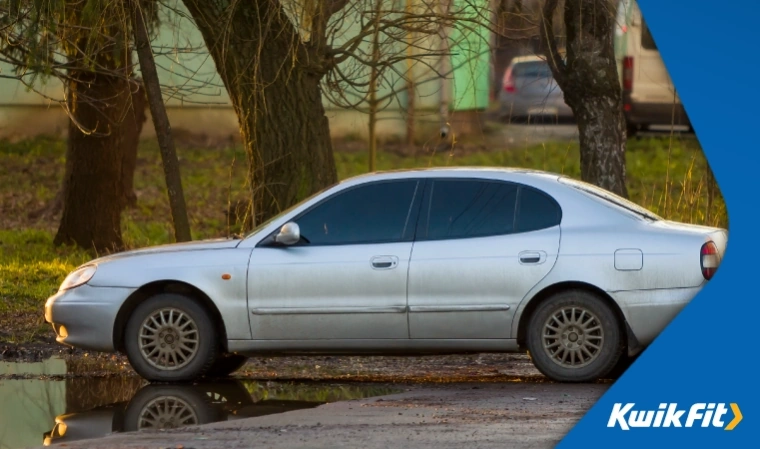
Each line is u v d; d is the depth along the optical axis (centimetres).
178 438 2614
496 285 3281
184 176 9562
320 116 5166
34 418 2941
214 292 3412
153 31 5053
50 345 4206
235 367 3750
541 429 2633
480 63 5534
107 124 6900
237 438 2592
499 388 3259
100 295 3472
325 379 3581
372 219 3400
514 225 3331
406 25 4797
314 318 3362
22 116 9662
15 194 9000
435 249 3325
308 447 2480
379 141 9925
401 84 5578
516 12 4797
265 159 5116
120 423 2855
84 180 7044
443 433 2605
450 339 3316
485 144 9400
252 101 5034
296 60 4891
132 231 7806
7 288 5394
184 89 5147
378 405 2991
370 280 3338
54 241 7131
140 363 3469
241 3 4878
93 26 4444
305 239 3416
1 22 4475
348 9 4766
